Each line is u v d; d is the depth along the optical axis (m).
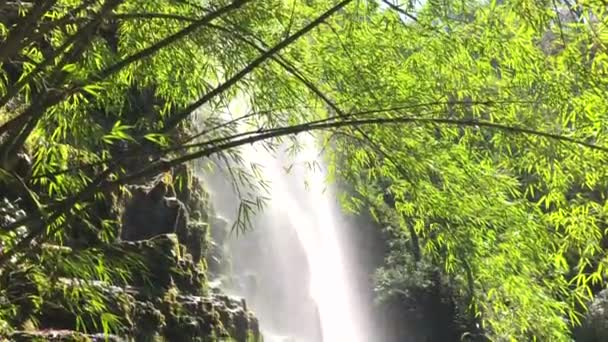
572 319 3.96
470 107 3.63
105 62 3.42
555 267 3.99
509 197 4.45
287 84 3.58
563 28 3.26
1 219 3.60
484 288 3.91
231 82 2.93
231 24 3.17
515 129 2.89
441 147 3.54
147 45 3.58
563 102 3.29
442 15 3.29
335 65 3.60
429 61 3.59
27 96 3.25
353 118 3.41
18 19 2.73
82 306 3.19
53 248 2.56
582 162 3.35
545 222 3.71
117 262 2.75
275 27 3.85
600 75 3.21
